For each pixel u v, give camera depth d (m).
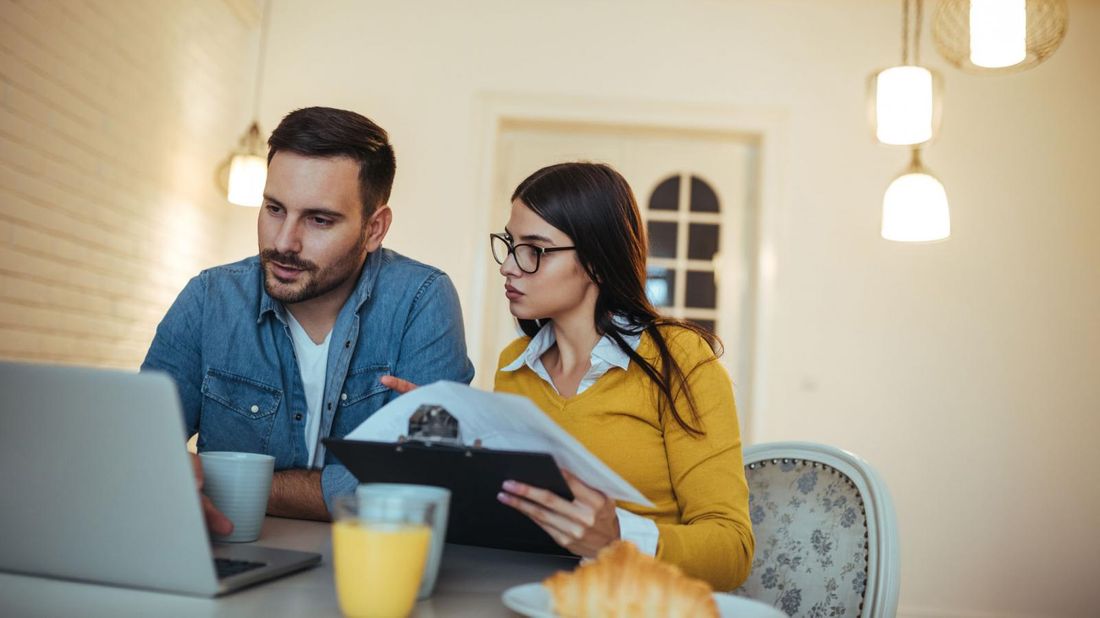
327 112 1.32
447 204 3.91
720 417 1.21
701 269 4.05
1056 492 3.81
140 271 3.19
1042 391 3.84
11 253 2.43
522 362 1.39
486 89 3.96
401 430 0.91
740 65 3.96
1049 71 3.92
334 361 1.43
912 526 3.79
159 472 0.72
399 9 3.98
